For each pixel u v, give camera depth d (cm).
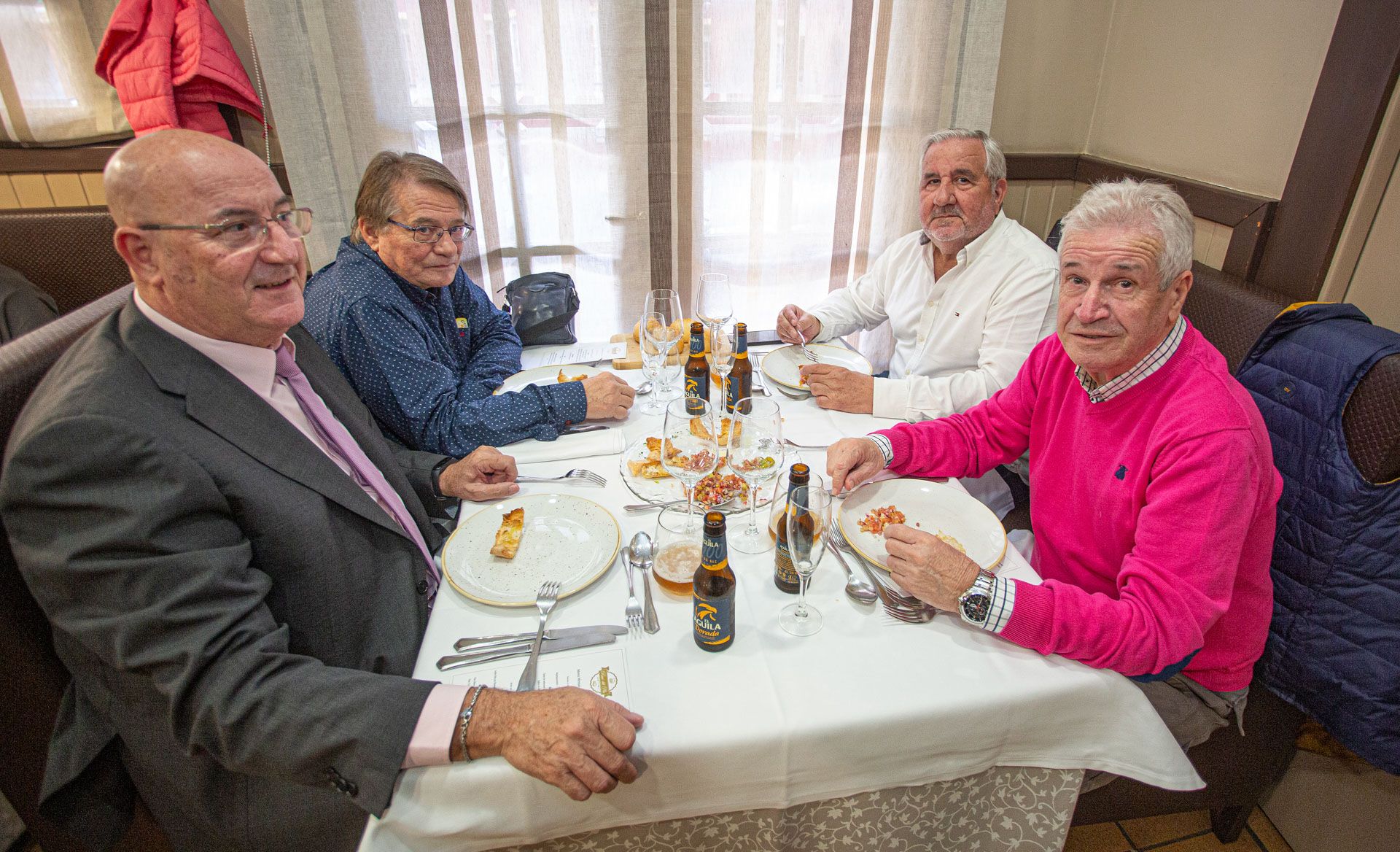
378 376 159
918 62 261
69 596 88
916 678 100
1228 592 107
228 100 234
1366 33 180
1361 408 130
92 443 87
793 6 250
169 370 100
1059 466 139
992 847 113
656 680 99
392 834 89
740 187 275
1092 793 142
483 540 124
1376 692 127
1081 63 278
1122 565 116
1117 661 101
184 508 92
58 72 245
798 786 97
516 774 88
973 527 129
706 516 97
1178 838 172
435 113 246
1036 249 200
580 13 243
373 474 131
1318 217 196
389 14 232
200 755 96
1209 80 230
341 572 110
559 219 271
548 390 161
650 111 258
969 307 205
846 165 275
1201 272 204
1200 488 108
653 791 93
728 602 101
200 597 90
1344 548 130
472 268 270
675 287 287
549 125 257
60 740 105
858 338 304
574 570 117
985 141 194
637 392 181
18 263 231
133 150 97
